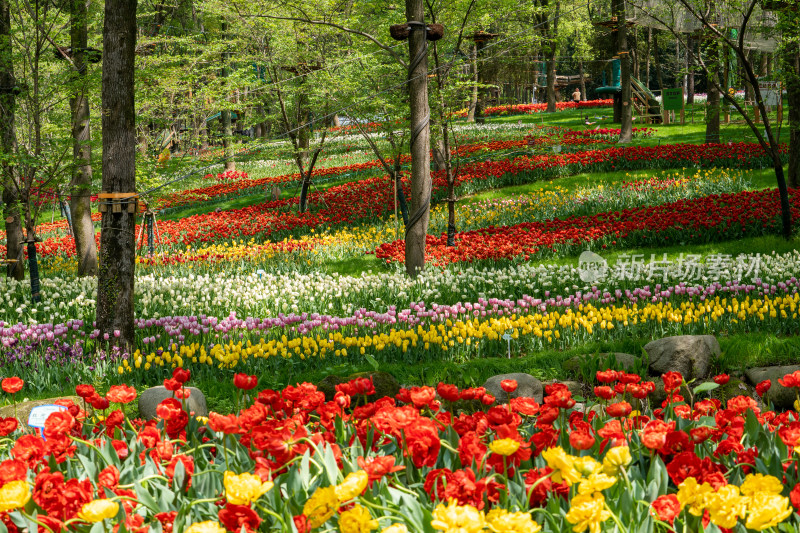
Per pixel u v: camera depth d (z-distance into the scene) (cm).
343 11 1966
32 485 260
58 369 765
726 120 2922
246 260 1510
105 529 224
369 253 1571
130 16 846
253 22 1931
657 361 743
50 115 1554
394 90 1775
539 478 249
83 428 354
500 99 4822
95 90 1263
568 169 2109
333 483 240
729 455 301
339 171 2522
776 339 805
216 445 318
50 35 1336
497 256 1299
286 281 1206
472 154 2473
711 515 212
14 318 1075
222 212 2059
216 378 762
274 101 2264
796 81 1431
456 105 1565
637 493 253
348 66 1833
